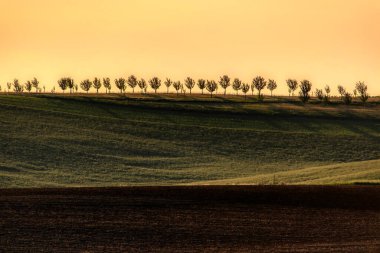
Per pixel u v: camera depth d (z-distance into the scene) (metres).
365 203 70.44
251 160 158.62
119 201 67.94
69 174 132.25
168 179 133.00
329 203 70.19
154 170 141.62
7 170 131.12
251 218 59.75
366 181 97.56
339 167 134.00
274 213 62.97
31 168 135.25
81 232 51.41
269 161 158.38
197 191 77.81
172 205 66.31
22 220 55.81
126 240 48.94
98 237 49.69
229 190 79.38
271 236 51.38
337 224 57.19
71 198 69.44
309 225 56.50
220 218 59.34
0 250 44.72
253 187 83.69
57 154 149.88
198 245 47.69
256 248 46.72
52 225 53.88
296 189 81.81
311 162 159.38
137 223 55.75
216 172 142.12
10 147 151.62
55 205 64.12
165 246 47.12
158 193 75.50
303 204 69.25
